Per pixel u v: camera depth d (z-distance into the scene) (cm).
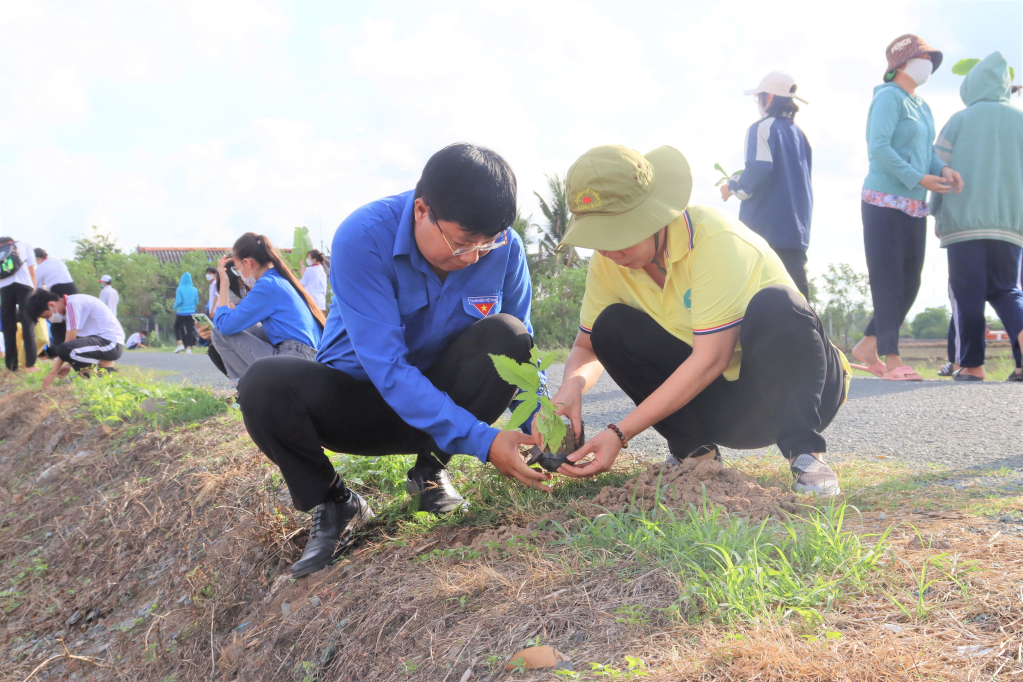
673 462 260
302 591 217
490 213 191
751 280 211
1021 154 497
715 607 139
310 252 847
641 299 234
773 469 262
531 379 200
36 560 362
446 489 244
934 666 115
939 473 251
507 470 205
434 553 200
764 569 148
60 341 840
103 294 1312
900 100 486
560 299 1399
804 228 493
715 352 209
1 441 617
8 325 880
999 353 999
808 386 215
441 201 192
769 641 124
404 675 154
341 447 234
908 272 532
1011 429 337
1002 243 508
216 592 253
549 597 159
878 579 146
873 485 236
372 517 248
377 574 201
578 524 193
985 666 113
